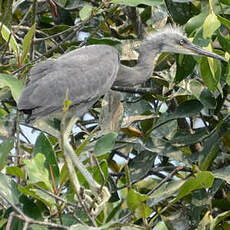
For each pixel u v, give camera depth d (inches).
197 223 362.9
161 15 440.1
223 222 364.5
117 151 439.2
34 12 406.6
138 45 446.3
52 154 310.7
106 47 435.8
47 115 395.2
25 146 398.3
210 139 382.0
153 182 401.4
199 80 416.2
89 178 296.8
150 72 465.7
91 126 443.2
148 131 385.4
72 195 304.0
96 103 468.1
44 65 412.8
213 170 381.4
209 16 362.3
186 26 389.7
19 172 304.5
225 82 406.3
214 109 404.8
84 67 416.5
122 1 390.3
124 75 460.8
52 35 443.8
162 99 400.2
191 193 365.7
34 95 389.1
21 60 397.4
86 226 265.7
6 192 303.6
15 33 458.0
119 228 280.1
